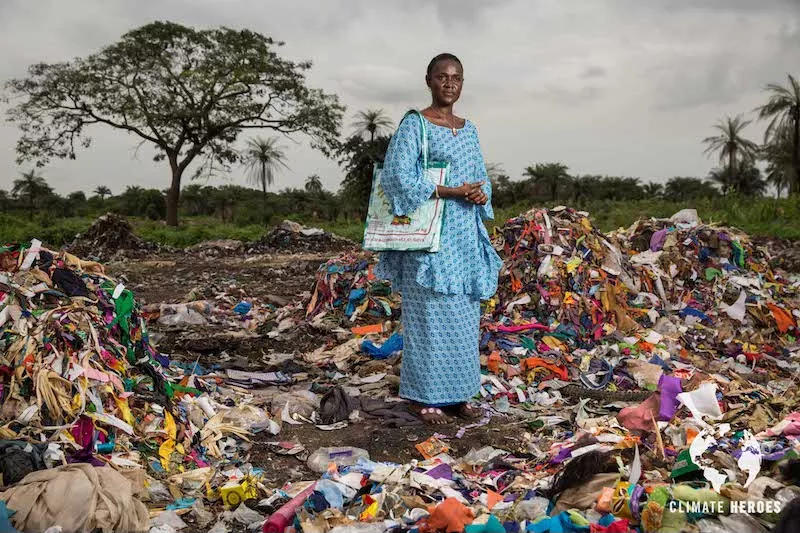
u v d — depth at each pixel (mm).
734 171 50812
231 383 5020
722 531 2531
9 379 3412
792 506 2395
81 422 3322
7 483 2846
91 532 2617
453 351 4223
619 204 31578
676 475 3037
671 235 7371
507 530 2660
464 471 3455
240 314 8102
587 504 2812
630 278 6539
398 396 4711
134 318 4191
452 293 4160
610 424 3836
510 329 5668
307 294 7867
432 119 4199
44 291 3818
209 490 3270
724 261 7234
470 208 4238
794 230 18531
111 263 17156
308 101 37375
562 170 63219
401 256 4316
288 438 4012
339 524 2812
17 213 57594
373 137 41781
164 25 34375
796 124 38938
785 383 5047
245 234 24516
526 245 6441
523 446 3832
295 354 6055
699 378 4219
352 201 41594
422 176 4109
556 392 4812
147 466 3396
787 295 7156
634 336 5762
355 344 5992
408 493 3113
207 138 36906
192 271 14203
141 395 3840
